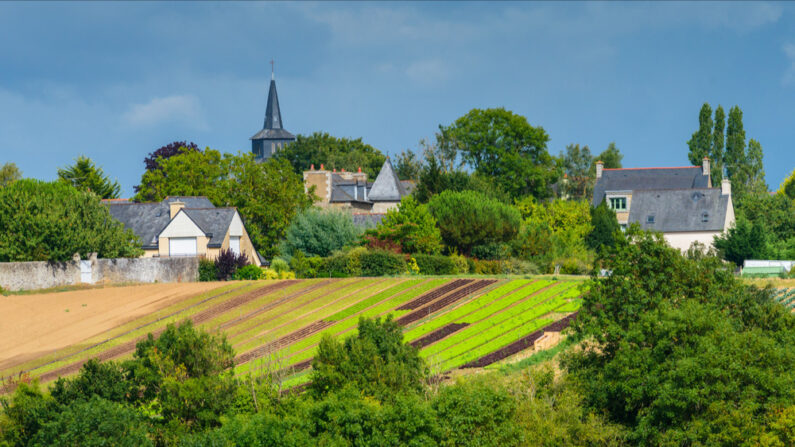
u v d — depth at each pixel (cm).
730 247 9088
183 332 4334
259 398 4159
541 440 3875
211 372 4200
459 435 3825
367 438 3853
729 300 4559
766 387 3825
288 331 6241
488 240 8994
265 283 7800
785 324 4547
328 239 8919
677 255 4691
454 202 9144
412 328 6147
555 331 5616
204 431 4003
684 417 3919
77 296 7325
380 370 4169
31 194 9081
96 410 3734
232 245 8988
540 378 4225
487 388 3984
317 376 4234
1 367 5578
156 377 4147
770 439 3634
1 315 6675
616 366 4134
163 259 8106
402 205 8769
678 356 4006
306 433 3866
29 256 7488
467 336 5788
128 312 6875
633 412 4234
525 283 7325
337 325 6328
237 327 6412
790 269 7756
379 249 8400
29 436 3894
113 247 8269
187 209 8838
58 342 6112
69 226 7775
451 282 7531
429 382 4450
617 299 4547
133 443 3728
